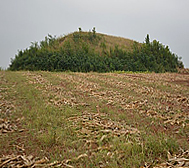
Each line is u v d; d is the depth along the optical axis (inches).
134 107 306.2
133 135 196.1
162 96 370.9
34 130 207.5
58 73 647.8
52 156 158.4
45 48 827.4
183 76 621.0
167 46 882.1
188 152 157.4
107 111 285.1
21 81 472.1
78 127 218.4
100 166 144.3
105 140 189.9
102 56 842.2
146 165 143.4
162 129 223.5
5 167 141.3
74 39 987.9
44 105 293.6
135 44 987.9
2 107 280.2
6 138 189.8
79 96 370.3
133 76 607.5
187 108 305.3
